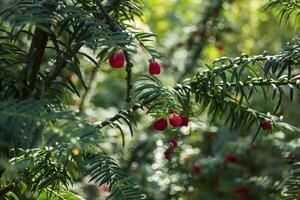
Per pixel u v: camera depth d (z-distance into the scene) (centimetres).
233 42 196
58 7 62
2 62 69
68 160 72
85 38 62
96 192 146
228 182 155
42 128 56
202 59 168
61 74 69
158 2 218
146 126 162
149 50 69
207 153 168
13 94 66
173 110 68
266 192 145
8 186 70
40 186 73
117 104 189
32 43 65
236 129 79
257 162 152
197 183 157
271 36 213
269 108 150
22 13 59
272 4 80
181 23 216
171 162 145
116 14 74
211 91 76
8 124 53
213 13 167
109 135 153
